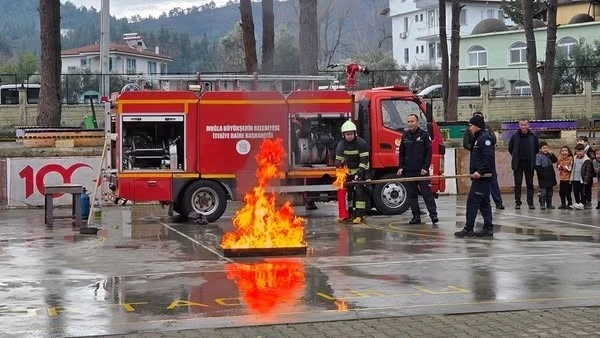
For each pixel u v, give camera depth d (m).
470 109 47.19
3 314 8.61
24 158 21.69
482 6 84.44
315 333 7.72
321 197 18.16
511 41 64.62
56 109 29.28
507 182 25.44
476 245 13.56
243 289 9.81
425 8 85.06
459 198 24.05
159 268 11.50
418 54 87.25
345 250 13.09
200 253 12.99
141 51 84.25
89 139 25.50
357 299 9.16
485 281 10.20
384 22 93.44
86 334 7.73
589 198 20.52
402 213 18.73
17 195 21.62
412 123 16.95
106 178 18.41
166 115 17.47
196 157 17.61
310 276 10.66
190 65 101.69
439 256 12.32
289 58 54.12
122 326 8.02
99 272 11.22
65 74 41.84
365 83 51.34
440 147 18.69
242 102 17.73
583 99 47.75
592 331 7.75
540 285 9.92
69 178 21.92
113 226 17.16
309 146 18.08
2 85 46.09
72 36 127.88
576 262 11.63
